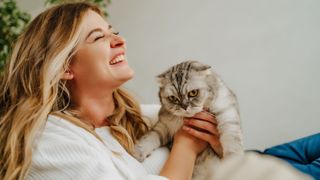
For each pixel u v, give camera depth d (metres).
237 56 2.85
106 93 1.38
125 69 1.35
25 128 1.22
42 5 3.14
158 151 1.43
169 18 3.01
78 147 1.15
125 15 3.13
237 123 1.41
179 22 2.99
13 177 1.17
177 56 3.03
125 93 1.54
